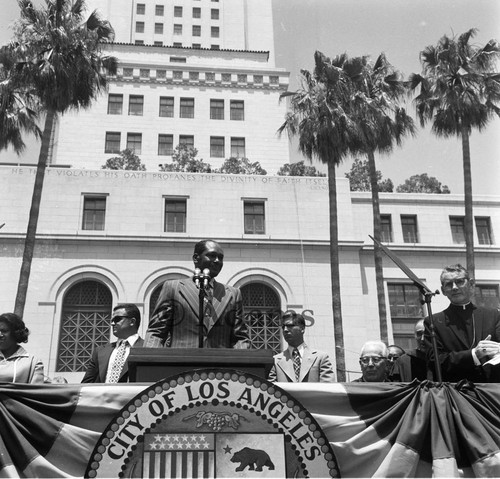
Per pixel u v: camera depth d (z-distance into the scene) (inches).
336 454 123.7
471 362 141.8
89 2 2155.5
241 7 2290.8
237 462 115.6
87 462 119.0
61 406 122.2
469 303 161.8
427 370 161.6
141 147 1705.2
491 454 120.1
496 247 1090.1
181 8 2256.4
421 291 141.4
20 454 117.0
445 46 847.1
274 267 1013.8
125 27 2176.4
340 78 822.5
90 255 979.3
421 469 123.6
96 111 1713.8
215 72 1790.1
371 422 127.4
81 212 1010.1
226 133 1752.0
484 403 130.6
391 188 1380.4
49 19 763.4
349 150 847.1
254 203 1063.6
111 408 122.9
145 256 993.5
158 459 114.4
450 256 1082.7
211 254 157.6
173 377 119.5
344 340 983.6
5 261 956.0
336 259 837.2
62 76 744.3
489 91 826.8
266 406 119.7
